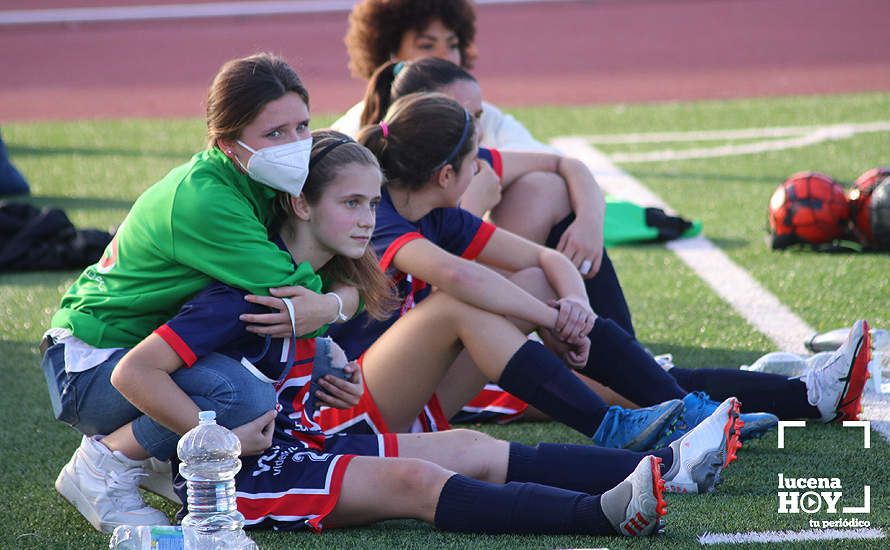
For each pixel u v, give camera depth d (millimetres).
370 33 21641
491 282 13383
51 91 58156
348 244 12352
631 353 14258
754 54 60781
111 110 52281
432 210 14875
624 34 69188
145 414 12023
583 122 45406
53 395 12508
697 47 63750
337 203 12227
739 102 48375
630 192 32125
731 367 17812
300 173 11938
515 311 13508
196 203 11828
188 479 11180
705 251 25766
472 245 15055
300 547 11500
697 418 13922
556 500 11523
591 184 16828
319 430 12648
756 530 11695
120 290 12312
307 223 12391
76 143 43406
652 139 40812
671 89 52969
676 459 12805
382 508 11734
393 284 13883
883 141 37812
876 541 11375
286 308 11914
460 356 14312
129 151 41312
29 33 77625
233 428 11641
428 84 16406
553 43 67562
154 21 81188
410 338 13438
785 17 71062
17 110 53000
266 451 11961
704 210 29750
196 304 11789
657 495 11102
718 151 37781
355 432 13617
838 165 34281
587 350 14180
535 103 51031
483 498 11562
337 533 11891
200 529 10938
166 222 11930
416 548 11352
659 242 27047
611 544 11312
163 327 11633
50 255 26156
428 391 13648
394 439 12570
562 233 16781
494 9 81375
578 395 13148
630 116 46344
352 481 11703
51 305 22891
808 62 57781
